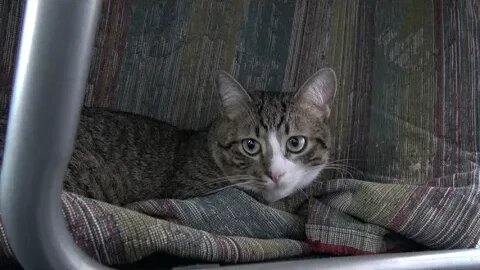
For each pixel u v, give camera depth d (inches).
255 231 11.4
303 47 16.1
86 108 14.1
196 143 15.3
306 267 7.1
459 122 14.1
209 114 15.9
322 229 10.9
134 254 8.2
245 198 11.9
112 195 13.6
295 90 15.8
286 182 13.8
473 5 14.4
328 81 15.1
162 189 14.6
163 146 15.0
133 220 8.3
